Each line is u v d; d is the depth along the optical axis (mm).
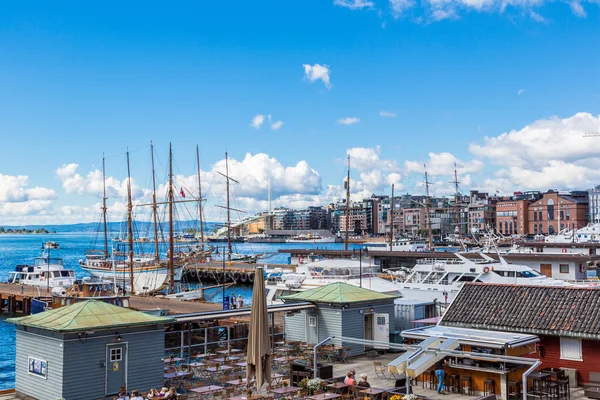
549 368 25250
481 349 23266
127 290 82812
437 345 22516
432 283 55156
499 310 27531
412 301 40094
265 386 24906
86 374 22750
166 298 66062
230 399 21547
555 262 70750
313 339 33031
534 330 25297
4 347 49156
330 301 32094
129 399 21797
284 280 60031
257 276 18672
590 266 92375
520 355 23688
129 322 23828
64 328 22125
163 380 25172
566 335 24484
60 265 85000
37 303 58000
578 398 22484
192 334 42875
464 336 24016
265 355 18406
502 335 24375
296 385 25500
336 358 30641
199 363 28734
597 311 25078
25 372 24078
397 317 38438
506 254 74625
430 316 39594
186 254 105062
